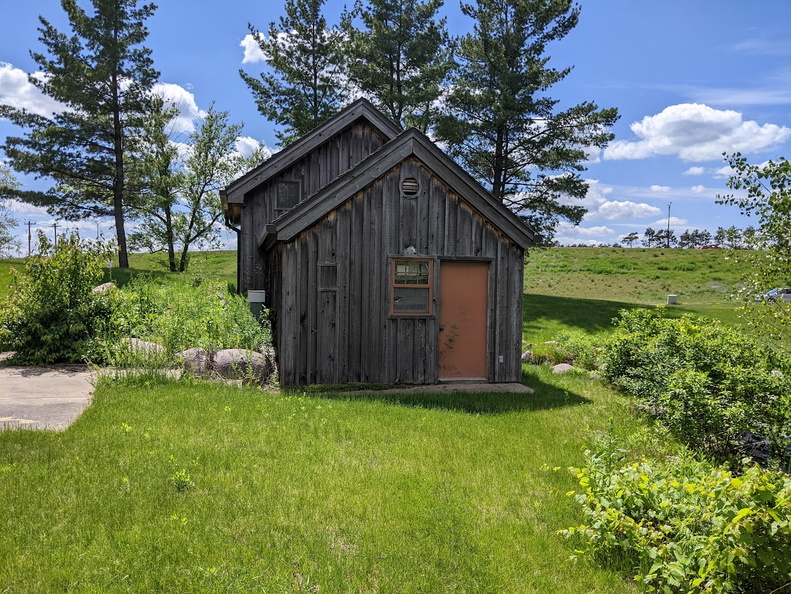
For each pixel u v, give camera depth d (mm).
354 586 3953
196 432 6996
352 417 8195
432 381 11383
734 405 7059
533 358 15102
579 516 5277
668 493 4582
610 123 25859
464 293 11594
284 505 5125
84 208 30672
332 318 10852
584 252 60469
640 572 4281
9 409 7785
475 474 6199
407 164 11172
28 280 11391
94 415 7449
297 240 10672
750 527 3502
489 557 4504
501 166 27562
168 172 34531
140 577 3916
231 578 3949
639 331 11695
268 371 10859
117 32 28766
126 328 11180
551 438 7750
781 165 8344
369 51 27469
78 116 28859
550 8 25359
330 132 15961
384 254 11094
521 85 25812
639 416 9125
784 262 8789
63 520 4652
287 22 30047
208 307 12766
